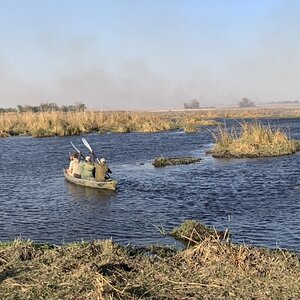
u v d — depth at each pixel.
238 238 12.65
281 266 8.63
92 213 16.11
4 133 54.12
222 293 7.46
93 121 60.75
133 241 12.52
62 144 42.31
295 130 52.81
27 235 13.46
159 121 67.69
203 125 69.19
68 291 7.25
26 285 7.54
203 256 9.19
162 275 8.23
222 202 17.52
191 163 28.42
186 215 15.58
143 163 29.08
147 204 17.44
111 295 7.02
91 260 8.80
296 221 14.45
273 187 20.20
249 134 35.34
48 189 20.91
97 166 21.33
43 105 87.31
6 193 20.14
